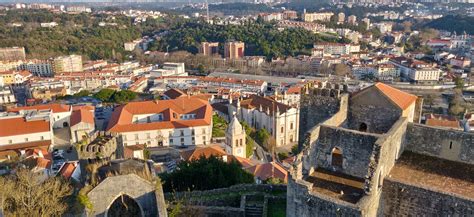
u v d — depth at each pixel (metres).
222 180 55.66
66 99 179.12
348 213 31.97
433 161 39.47
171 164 88.94
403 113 42.22
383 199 36.00
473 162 38.03
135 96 178.88
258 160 111.00
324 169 39.94
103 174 39.59
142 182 37.94
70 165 77.81
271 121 138.00
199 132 124.56
